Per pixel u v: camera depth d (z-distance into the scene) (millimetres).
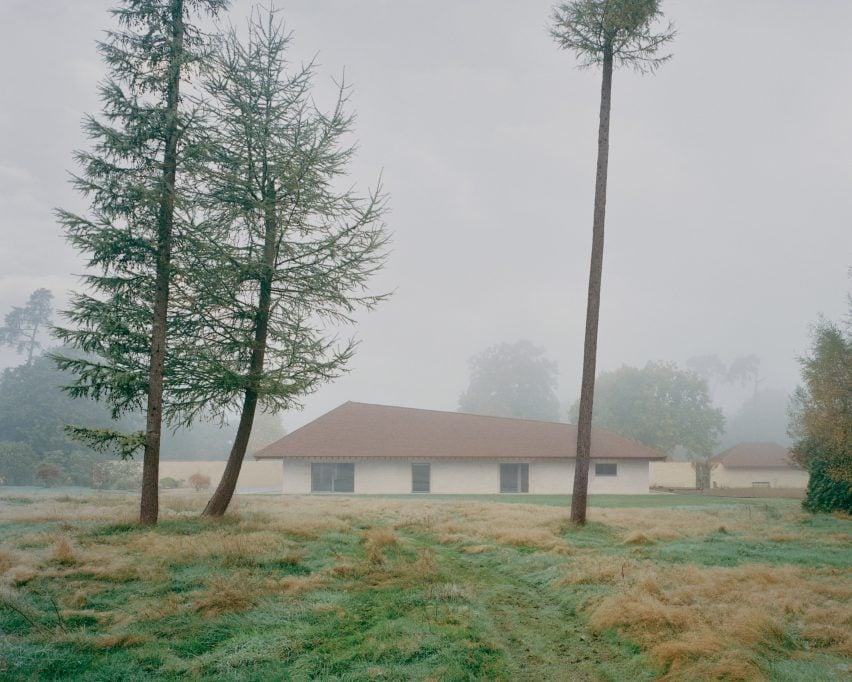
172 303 13102
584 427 14789
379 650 5852
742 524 15258
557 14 15469
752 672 5078
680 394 60094
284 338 13664
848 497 18281
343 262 13656
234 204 13711
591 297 15188
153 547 9578
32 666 5297
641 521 15289
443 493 31891
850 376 17688
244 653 5727
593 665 5816
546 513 16516
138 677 5207
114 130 11984
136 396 12891
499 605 7887
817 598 7543
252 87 13734
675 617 6449
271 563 9062
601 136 15570
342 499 21750
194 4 13422
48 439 49969
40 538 10055
